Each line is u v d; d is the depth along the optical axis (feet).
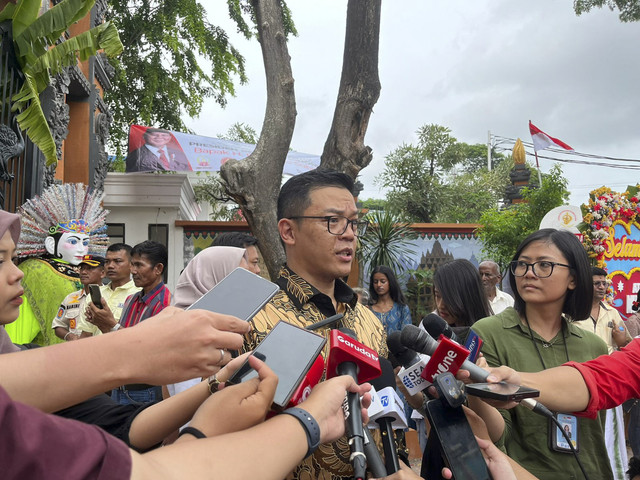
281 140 20.97
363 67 21.70
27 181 19.95
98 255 17.08
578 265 8.17
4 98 17.79
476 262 43.83
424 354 5.61
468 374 5.55
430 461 6.02
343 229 6.42
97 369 3.07
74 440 2.28
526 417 7.80
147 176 40.29
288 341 4.33
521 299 8.57
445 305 11.49
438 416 5.41
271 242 20.52
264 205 20.57
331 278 6.61
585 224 28.71
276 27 21.50
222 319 3.43
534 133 61.87
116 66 51.93
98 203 19.12
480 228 42.60
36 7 19.36
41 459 2.17
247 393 3.71
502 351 8.36
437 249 43.62
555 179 40.55
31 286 15.89
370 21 21.45
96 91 33.73
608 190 29.43
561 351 8.36
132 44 55.47
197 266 10.19
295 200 6.56
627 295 30.50
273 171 20.79
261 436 3.27
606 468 7.92
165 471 2.70
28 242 16.63
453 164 75.46
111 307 17.17
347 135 21.77
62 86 25.57
